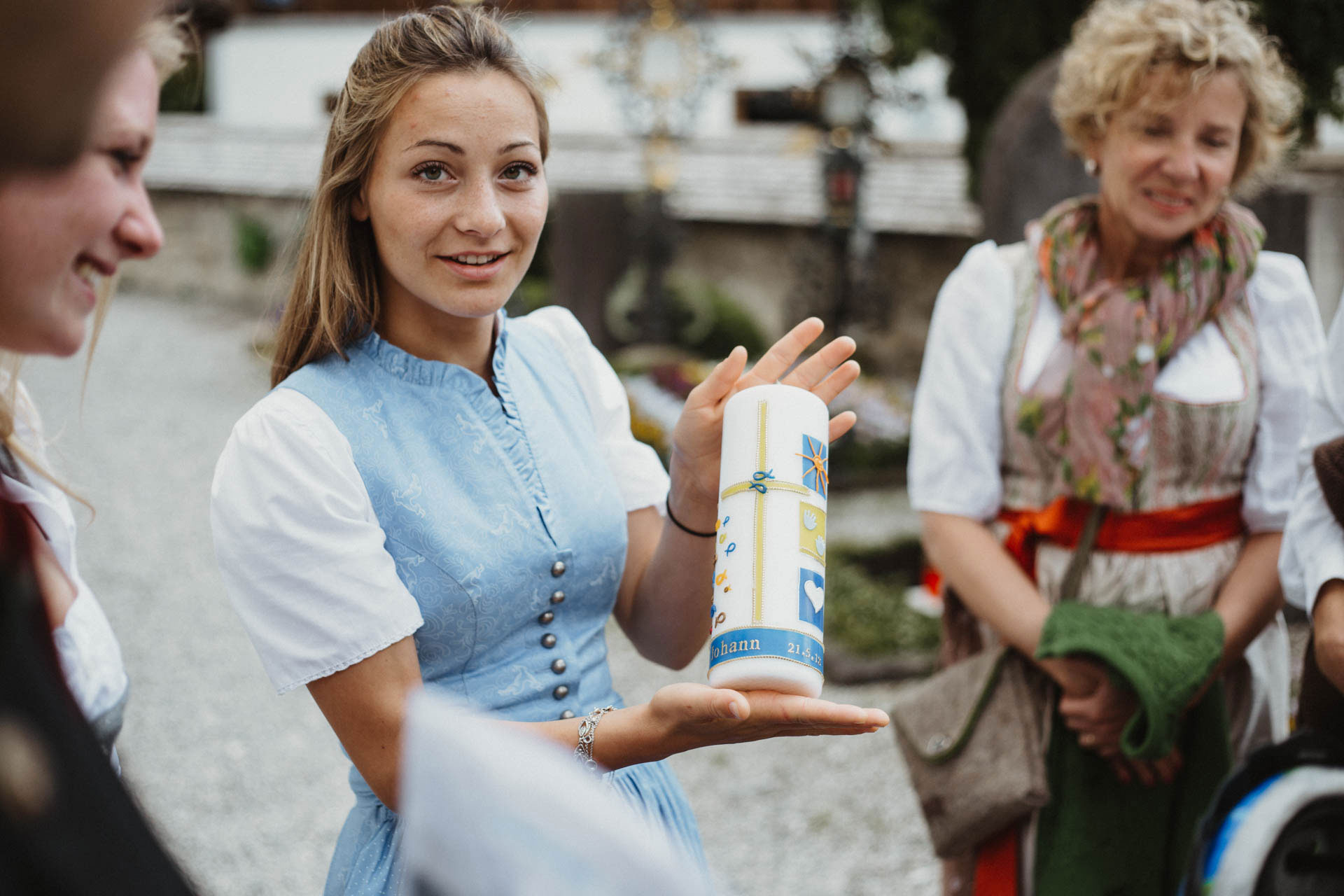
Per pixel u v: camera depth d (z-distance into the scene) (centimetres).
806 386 132
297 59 1511
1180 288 186
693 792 346
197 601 496
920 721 199
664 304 819
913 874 302
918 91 721
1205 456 187
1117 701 180
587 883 59
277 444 125
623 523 148
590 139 1165
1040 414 189
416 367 136
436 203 127
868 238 763
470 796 60
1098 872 187
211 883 302
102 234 74
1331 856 153
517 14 145
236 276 1257
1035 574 195
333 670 123
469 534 132
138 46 79
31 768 57
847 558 527
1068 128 197
